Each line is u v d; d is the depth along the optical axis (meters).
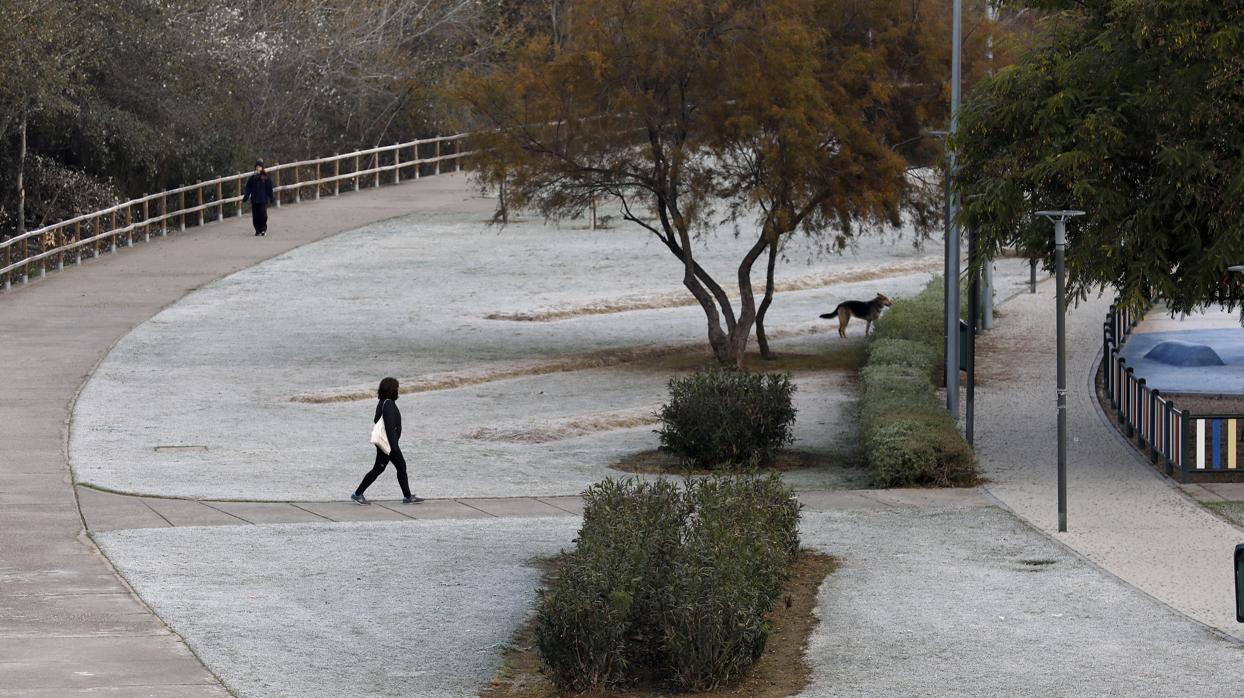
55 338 87.50
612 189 81.50
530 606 38.31
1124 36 52.72
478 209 150.75
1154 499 51.00
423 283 110.50
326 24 167.62
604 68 75.94
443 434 65.81
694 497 40.22
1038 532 46.22
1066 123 53.66
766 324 96.19
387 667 33.22
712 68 75.69
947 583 40.06
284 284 109.06
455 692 31.66
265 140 157.88
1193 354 79.56
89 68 123.00
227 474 56.94
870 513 49.38
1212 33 50.69
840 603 38.19
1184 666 32.09
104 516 48.78
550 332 93.06
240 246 126.00
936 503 50.91
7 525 47.06
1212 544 44.25
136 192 139.50
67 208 129.25
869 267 117.56
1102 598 38.19
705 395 60.62
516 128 78.81
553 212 84.81
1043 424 65.88
